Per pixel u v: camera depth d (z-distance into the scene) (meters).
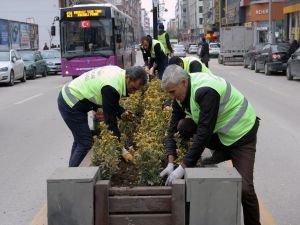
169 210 3.60
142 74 5.28
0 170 7.68
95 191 3.54
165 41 17.55
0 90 21.88
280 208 5.77
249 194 4.25
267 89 19.80
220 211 3.44
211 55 64.62
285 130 10.68
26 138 10.30
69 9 22.28
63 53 22.42
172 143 4.50
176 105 4.48
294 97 16.94
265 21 60.00
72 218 3.50
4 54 25.02
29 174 7.41
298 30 41.38
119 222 3.60
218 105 3.97
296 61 23.22
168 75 4.01
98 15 22.16
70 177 3.49
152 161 4.01
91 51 22.28
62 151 8.92
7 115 13.72
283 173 7.25
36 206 5.98
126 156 4.77
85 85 5.75
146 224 3.60
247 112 4.31
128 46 29.30
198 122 3.99
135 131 6.07
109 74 5.48
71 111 5.84
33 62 28.80
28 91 21.05
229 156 4.63
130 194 3.62
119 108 5.84
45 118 13.03
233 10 74.44
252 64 33.78
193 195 3.44
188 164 3.93
